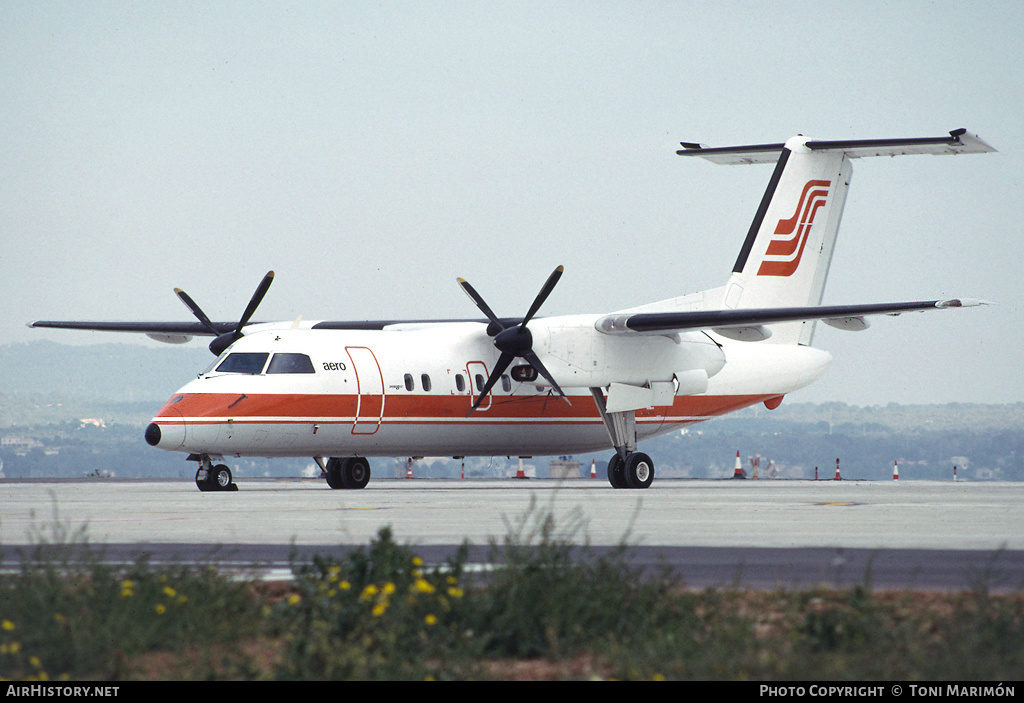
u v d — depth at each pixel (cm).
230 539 4884
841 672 2695
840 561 4216
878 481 14338
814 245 11538
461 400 10119
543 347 9700
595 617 3127
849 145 10988
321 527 5434
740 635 2948
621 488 10500
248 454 9169
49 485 10544
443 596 3162
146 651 2977
